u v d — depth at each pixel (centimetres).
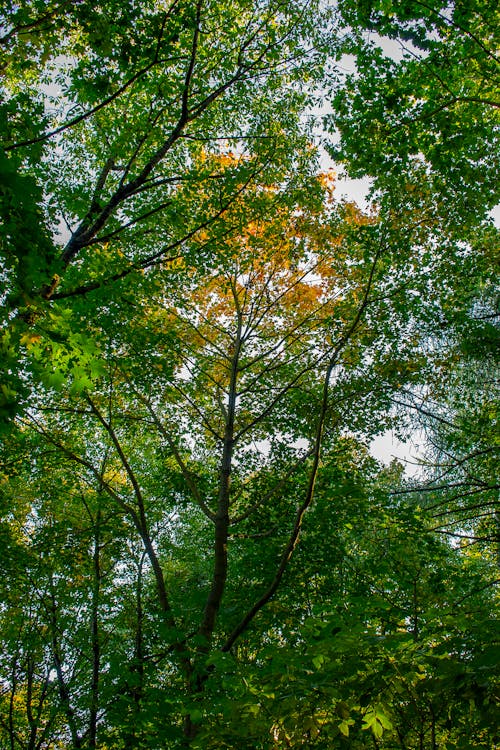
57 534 1217
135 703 695
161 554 1434
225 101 957
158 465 1415
